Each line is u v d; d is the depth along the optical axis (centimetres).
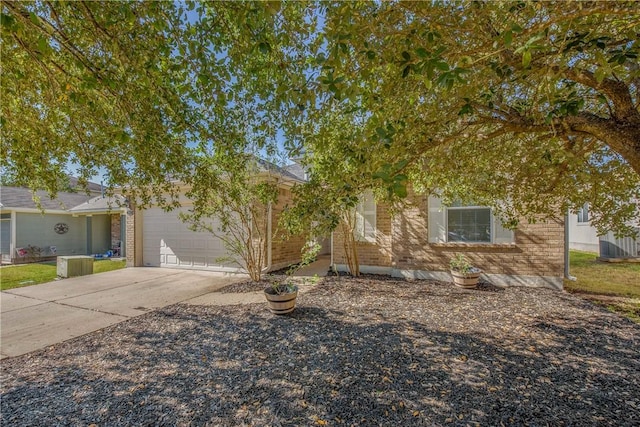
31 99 329
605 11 168
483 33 217
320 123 319
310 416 261
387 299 606
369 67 217
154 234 1102
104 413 273
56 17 235
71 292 735
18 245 1411
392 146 245
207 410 273
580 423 241
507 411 258
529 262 692
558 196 477
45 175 404
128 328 488
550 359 346
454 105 279
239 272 941
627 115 256
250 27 212
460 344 389
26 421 264
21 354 399
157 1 221
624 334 413
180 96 314
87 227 1680
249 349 393
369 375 321
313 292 672
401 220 806
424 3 196
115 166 395
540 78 237
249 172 695
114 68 265
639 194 448
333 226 291
